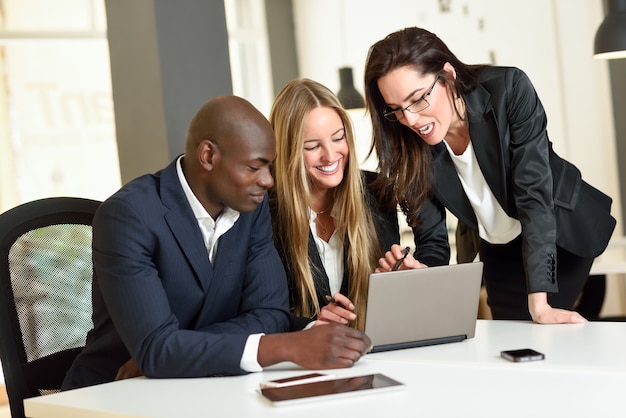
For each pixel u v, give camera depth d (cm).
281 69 877
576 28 737
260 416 165
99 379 235
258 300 243
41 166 792
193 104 441
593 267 430
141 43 438
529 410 159
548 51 752
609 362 194
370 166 814
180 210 224
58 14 775
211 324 236
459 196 302
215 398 185
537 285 266
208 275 229
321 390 178
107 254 216
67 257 252
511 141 283
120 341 234
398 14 827
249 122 214
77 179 809
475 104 282
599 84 728
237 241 236
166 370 209
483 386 180
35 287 242
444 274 230
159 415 173
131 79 446
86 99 812
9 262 238
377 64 272
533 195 275
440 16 811
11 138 777
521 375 188
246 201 219
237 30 860
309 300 295
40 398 198
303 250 292
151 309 213
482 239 334
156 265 223
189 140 222
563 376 185
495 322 265
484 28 787
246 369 208
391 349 229
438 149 298
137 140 448
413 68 267
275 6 876
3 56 774
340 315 246
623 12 475
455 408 163
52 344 243
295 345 207
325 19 863
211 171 218
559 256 313
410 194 299
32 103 788
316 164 288
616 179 722
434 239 310
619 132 720
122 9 446
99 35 791
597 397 166
